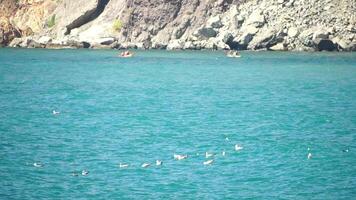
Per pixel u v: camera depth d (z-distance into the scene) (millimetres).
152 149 63125
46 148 63125
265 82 118250
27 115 81250
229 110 86125
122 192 50281
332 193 50406
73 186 51500
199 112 84562
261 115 82000
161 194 49938
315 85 113125
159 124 76000
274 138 68125
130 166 56938
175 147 64125
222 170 55969
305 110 85562
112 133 70500
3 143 65000
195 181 52969
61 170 55594
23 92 103250
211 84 115688
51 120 77938
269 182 52906
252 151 62500
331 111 84625
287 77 126500
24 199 48531
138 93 103438
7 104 90188
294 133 70562
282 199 49125
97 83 116938
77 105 90188
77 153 61281
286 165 57625
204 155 61000
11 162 57875
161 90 107375
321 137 68500
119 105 90500
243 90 106875
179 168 56500
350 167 57031
